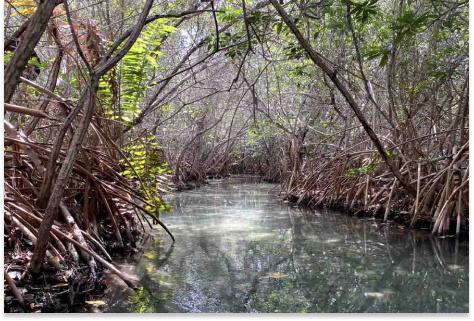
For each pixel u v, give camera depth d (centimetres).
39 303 297
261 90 1298
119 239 475
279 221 687
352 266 424
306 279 380
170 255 461
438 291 348
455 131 624
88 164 459
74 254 360
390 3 775
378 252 477
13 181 387
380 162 718
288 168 1107
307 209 825
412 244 513
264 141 1689
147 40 537
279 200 976
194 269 408
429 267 419
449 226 561
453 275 393
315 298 331
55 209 308
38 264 317
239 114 1714
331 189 832
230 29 851
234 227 630
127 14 805
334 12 610
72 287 327
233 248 494
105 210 502
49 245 347
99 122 518
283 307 313
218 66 1242
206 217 725
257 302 320
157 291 342
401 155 659
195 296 334
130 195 550
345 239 547
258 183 1575
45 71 661
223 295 336
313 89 995
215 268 411
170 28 531
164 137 1389
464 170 584
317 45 799
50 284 321
